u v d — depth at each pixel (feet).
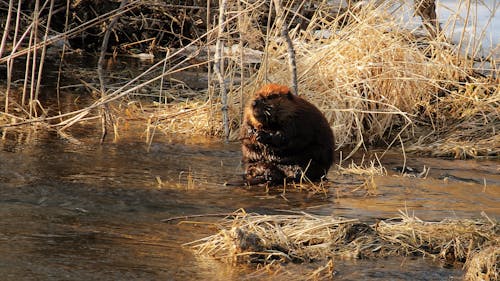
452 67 51.85
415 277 24.61
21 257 24.25
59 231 27.07
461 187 37.06
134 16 69.31
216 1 66.13
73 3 66.44
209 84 46.44
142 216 29.60
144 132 45.32
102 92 42.19
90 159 38.19
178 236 27.45
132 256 25.09
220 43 45.52
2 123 43.93
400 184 37.19
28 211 29.17
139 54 68.85
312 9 65.62
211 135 46.42
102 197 31.78
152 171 36.96
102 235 26.99
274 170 37.06
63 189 32.45
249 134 37.29
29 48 40.16
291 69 42.88
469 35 59.47
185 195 33.12
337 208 32.17
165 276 23.53
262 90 37.04
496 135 46.98
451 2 77.25
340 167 39.65
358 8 52.80
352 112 45.44
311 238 27.17
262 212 31.01
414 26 57.31
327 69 48.52
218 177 36.81
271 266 24.98
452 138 46.78
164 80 58.70
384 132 47.96
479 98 51.49
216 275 23.88
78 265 23.94
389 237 27.55
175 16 68.90
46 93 52.26
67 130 43.91
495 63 53.47
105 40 42.60
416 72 50.47
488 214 31.94
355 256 26.18
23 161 36.55
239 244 25.68
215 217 29.86
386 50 48.73
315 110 37.83
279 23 48.78
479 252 25.62
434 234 27.86
